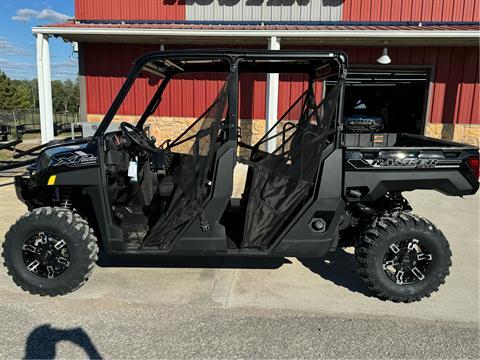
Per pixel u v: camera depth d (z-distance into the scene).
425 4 8.91
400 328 2.72
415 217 3.09
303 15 9.16
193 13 9.28
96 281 3.38
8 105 56.34
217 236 2.99
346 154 2.93
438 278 3.04
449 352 2.46
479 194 6.75
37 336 2.57
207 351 2.44
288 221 3.04
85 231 3.04
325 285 3.38
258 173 3.14
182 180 3.14
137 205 3.58
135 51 9.35
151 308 2.94
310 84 3.57
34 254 3.08
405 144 4.33
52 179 2.98
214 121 2.96
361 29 7.86
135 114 9.49
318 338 2.59
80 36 8.28
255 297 3.14
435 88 9.11
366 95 11.67
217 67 3.65
